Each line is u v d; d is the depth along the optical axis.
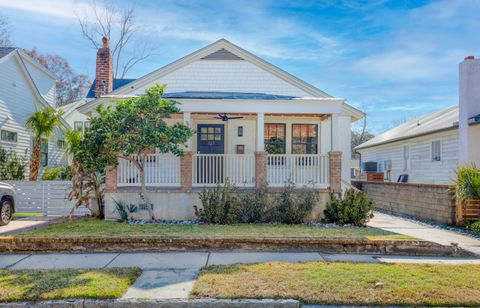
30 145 17.05
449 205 10.41
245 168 10.92
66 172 16.11
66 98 38.47
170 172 10.84
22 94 16.67
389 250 7.29
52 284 5.01
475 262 6.52
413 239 7.44
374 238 7.50
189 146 11.30
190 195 10.52
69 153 10.94
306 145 14.03
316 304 4.48
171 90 13.52
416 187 12.32
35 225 9.77
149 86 13.48
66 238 7.43
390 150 22.44
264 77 13.68
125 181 10.68
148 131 9.16
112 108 10.72
